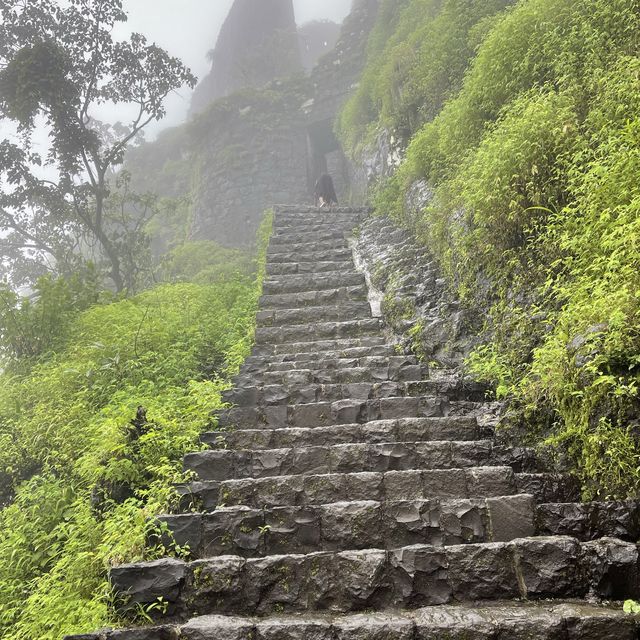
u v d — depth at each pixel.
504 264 5.40
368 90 15.48
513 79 6.51
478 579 2.80
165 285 10.73
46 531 4.64
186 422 4.61
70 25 13.26
